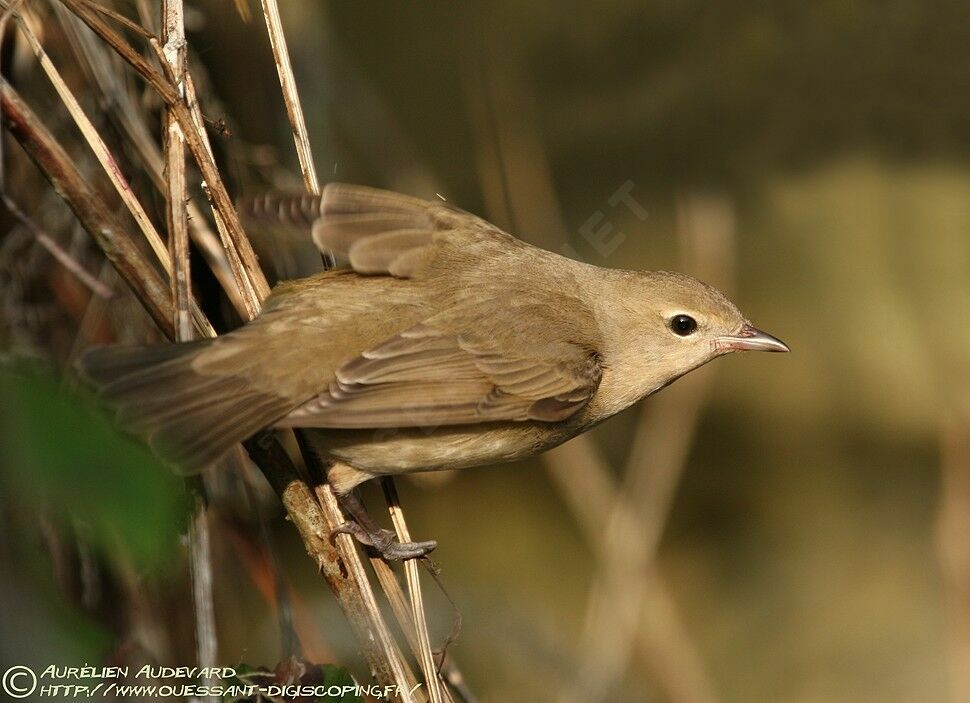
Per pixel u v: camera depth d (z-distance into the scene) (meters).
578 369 7.53
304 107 10.24
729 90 13.20
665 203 13.39
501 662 11.86
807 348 13.86
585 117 13.16
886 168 13.62
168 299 6.21
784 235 13.75
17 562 4.06
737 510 13.77
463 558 12.82
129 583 7.70
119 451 3.05
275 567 7.64
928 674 12.94
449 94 12.98
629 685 12.38
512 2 12.86
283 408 6.27
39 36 7.44
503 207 12.73
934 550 13.54
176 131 6.22
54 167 5.99
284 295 6.70
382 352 6.57
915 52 12.82
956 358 13.62
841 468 13.96
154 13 7.60
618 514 12.16
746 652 13.14
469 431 7.02
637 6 12.89
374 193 7.16
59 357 8.30
